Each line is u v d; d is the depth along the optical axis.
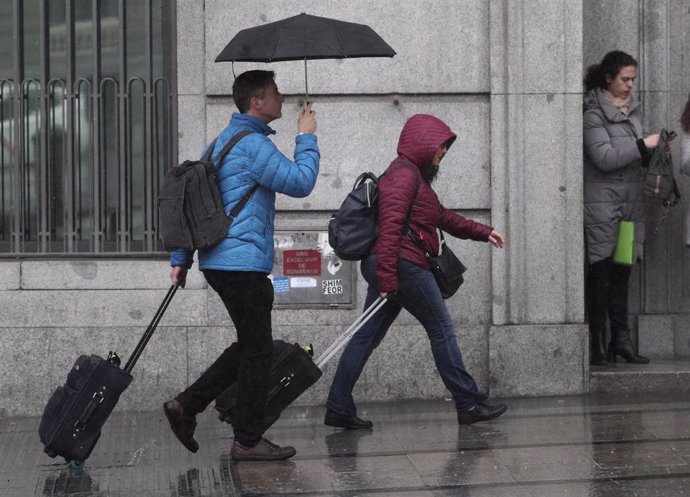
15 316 18.77
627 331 20.56
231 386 15.53
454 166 19.12
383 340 18.92
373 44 15.09
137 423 17.81
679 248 21.38
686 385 19.48
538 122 19.03
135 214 19.25
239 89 15.00
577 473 13.98
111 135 19.31
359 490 13.52
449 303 19.17
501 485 13.55
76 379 14.66
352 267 18.97
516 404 18.47
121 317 18.81
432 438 16.14
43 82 19.27
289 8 18.91
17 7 19.22
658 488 13.25
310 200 18.97
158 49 19.34
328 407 16.88
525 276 19.09
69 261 18.88
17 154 19.23
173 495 13.53
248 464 14.89
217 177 14.68
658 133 20.80
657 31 21.36
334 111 19.00
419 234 16.23
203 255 14.66
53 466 15.17
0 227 19.31
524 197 19.05
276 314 18.94
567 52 19.05
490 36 18.98
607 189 19.88
